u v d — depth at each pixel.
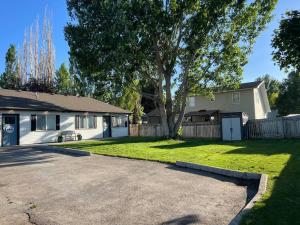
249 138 26.31
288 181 8.41
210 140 25.62
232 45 25.28
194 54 24.48
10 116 24.03
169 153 15.73
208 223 5.91
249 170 10.41
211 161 12.73
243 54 25.75
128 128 36.41
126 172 11.05
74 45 23.06
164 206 7.02
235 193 8.07
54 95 32.59
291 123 24.75
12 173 11.15
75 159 14.65
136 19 22.50
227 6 23.27
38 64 54.44
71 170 11.65
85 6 22.69
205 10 22.55
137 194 8.05
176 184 9.14
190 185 9.01
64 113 28.31
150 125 34.72
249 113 39.59
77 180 9.84
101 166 12.45
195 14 23.48
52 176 10.53
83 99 35.25
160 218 6.24
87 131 30.75
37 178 10.22
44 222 6.10
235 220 5.61
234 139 25.58
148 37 23.03
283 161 12.04
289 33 7.95
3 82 53.47
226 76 26.56
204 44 24.34
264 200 6.71
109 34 21.20
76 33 22.83
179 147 18.95
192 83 26.50
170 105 26.44
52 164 13.22
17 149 19.98
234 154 14.97
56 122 27.55
